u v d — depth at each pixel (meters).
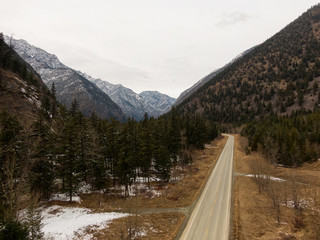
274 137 62.84
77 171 35.81
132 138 39.50
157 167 42.59
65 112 61.69
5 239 11.74
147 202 31.98
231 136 130.50
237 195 33.16
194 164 57.28
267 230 21.42
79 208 29.27
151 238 21.00
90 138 40.38
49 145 30.30
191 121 81.56
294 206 25.98
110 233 21.61
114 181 40.62
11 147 23.52
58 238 19.58
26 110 60.44
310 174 42.56
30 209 16.70
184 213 27.59
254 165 42.94
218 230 22.47
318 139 62.56
